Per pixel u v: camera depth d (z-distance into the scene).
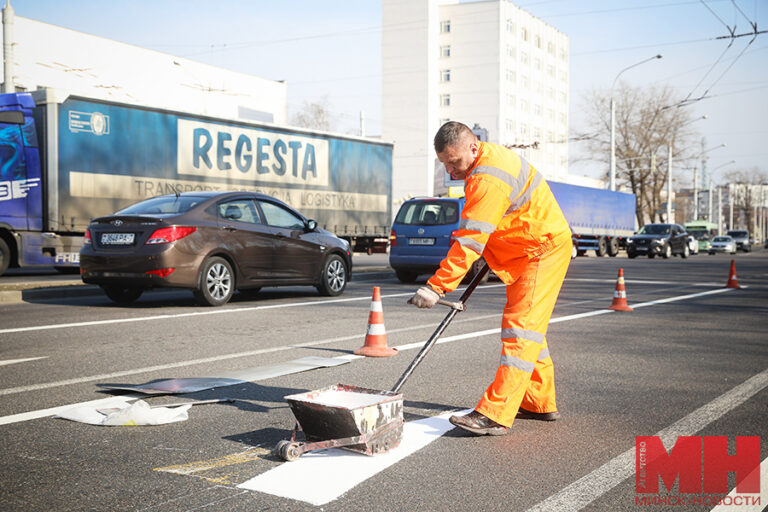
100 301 10.95
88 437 3.91
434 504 2.99
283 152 19.70
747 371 5.96
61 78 39.44
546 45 84.81
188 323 8.50
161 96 45.38
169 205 10.06
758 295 13.02
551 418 4.34
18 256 14.73
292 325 8.45
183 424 4.18
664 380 5.58
